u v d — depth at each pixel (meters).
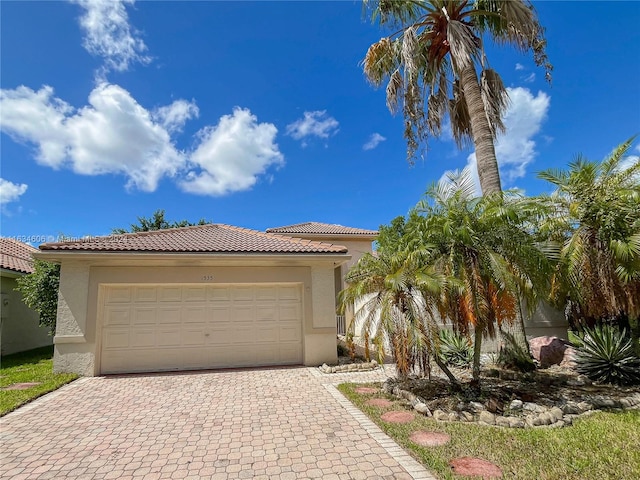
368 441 5.79
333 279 13.01
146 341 11.45
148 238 13.00
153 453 5.43
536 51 12.70
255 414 7.23
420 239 8.34
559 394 8.47
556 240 9.59
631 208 8.65
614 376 9.37
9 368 12.33
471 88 13.02
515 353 10.83
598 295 9.10
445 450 5.34
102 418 7.04
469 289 7.36
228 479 4.62
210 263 11.98
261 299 12.53
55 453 5.45
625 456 5.01
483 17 13.80
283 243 13.73
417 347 7.27
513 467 4.76
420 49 13.91
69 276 11.05
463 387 8.35
